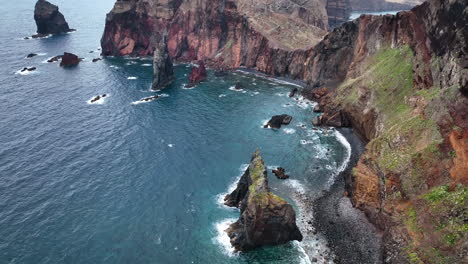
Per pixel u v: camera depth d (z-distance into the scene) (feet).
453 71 194.08
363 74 323.78
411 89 251.80
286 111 351.87
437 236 145.38
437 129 184.55
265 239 181.16
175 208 211.82
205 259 176.24
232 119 334.24
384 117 254.47
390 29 319.47
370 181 200.64
